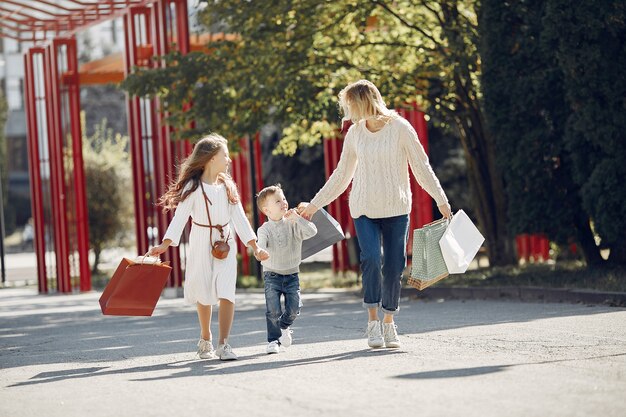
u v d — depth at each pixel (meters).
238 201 11.19
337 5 25.27
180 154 31.50
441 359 9.94
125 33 32.56
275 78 25.03
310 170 46.75
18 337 16.88
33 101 38.44
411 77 25.91
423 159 10.99
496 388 8.00
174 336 14.85
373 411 7.29
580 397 7.50
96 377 10.19
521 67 22.00
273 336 11.62
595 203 20.88
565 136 21.33
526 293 18.98
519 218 22.77
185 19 30.91
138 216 32.62
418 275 10.93
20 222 99.19
